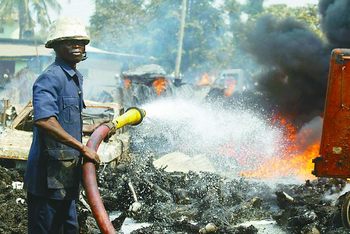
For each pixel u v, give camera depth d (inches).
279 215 224.7
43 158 137.9
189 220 224.5
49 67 138.6
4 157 280.1
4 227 190.5
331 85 219.1
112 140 310.3
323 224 212.2
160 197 246.5
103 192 250.5
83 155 135.6
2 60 1294.3
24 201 225.5
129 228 219.0
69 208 143.4
